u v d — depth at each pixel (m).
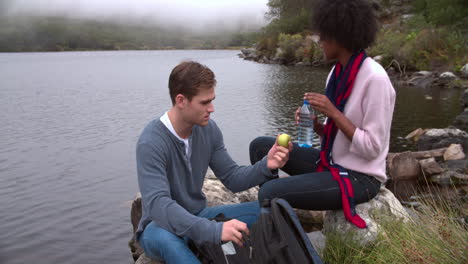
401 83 20.08
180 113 2.33
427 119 11.19
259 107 14.98
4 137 11.45
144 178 2.29
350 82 2.36
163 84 25.28
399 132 9.74
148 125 2.40
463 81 18.16
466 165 5.97
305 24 45.84
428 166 5.75
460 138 7.32
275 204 2.18
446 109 12.54
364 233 2.58
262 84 22.59
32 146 10.40
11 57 86.88
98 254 4.71
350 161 2.46
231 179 2.66
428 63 21.64
